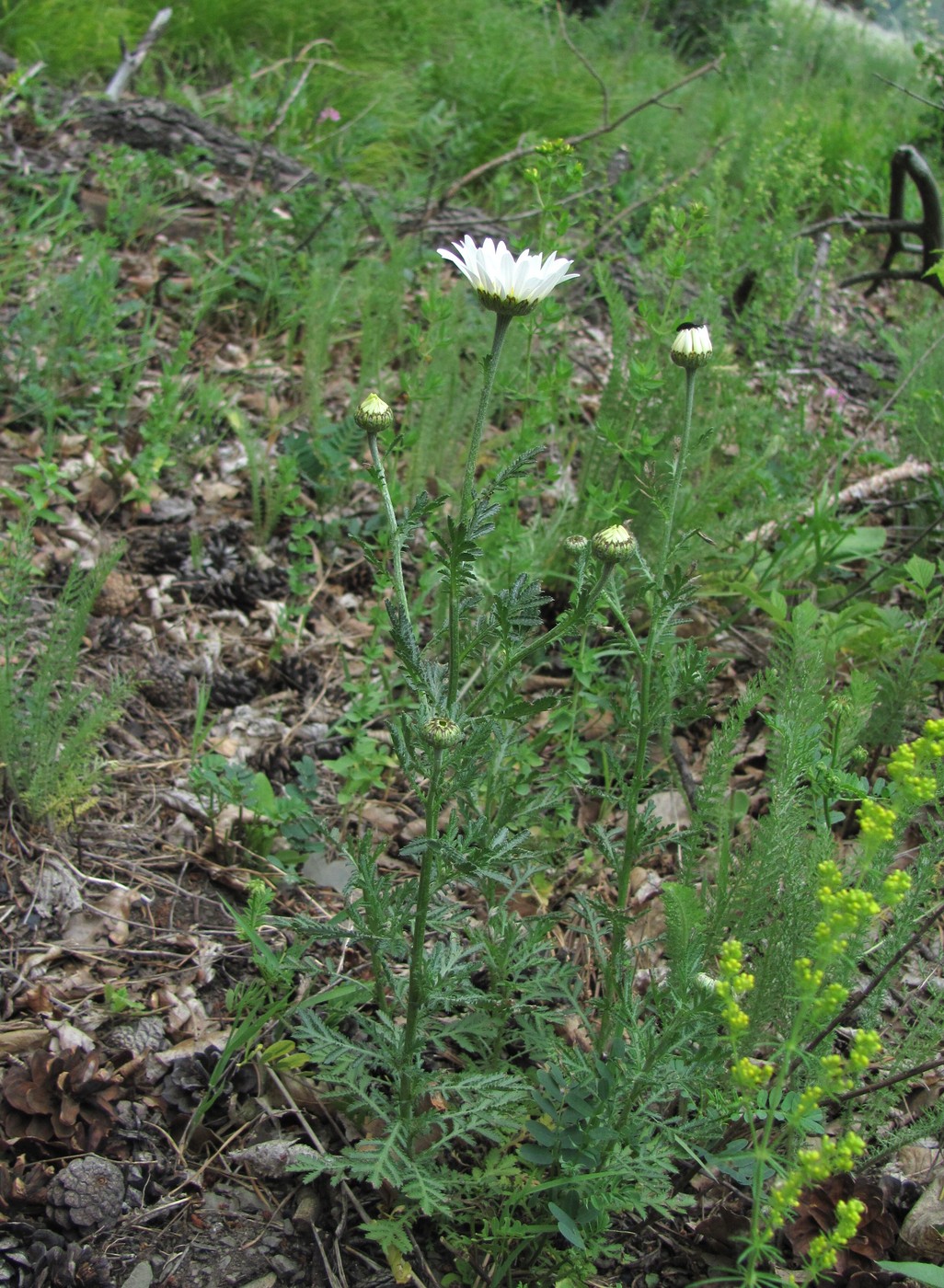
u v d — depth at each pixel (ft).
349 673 2.80
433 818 1.61
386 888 1.74
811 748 1.90
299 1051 1.99
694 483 3.20
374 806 2.54
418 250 4.22
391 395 3.56
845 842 2.46
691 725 2.77
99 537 3.00
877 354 4.75
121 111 4.57
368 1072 2.01
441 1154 1.91
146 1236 1.81
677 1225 1.89
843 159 6.38
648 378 2.73
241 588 2.93
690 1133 1.73
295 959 1.95
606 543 1.59
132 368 3.49
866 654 2.75
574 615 1.60
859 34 9.77
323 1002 1.97
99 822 2.37
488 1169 1.79
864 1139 1.88
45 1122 1.87
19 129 4.47
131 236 4.00
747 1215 1.85
